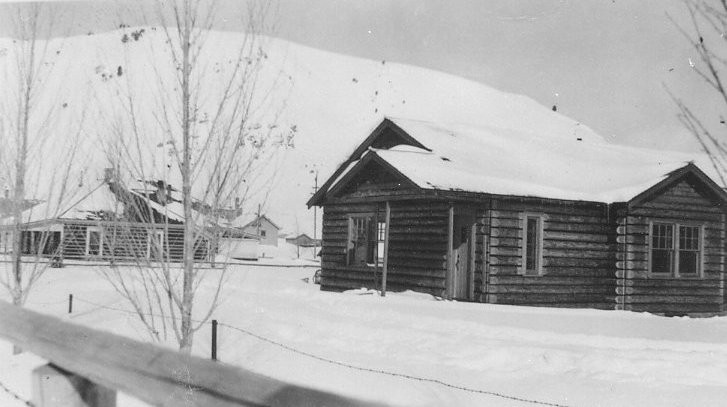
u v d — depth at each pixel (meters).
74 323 2.38
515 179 18.62
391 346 9.66
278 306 14.12
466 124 24.06
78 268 29.53
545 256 18.14
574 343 10.53
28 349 2.64
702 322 13.83
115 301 14.34
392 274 19.27
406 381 7.12
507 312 14.18
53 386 2.49
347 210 20.86
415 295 17.78
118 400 4.34
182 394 1.71
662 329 12.59
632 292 18.67
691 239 19.75
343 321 12.10
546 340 10.88
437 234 18.05
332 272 21.28
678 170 19.00
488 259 17.38
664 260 19.55
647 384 7.30
